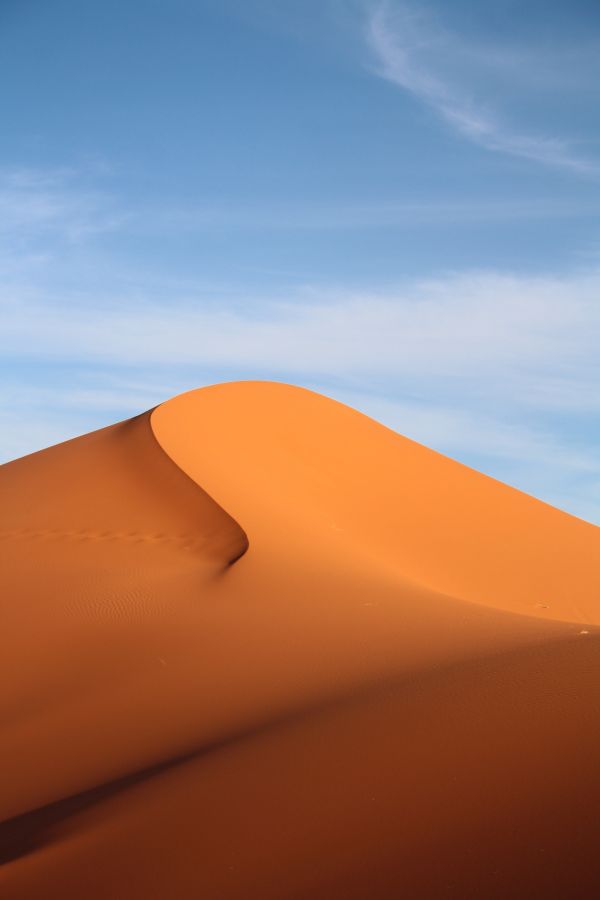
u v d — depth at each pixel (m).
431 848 5.88
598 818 5.57
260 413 34.84
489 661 9.87
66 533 24.42
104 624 17.42
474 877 5.43
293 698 11.31
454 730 7.63
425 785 6.77
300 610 16.58
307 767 7.78
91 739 12.32
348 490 31.78
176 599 18.42
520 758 6.71
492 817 6.01
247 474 29.31
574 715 7.17
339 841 6.34
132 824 7.71
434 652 12.20
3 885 7.18
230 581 19.02
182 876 6.50
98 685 14.62
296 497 29.27
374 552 26.12
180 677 14.00
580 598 28.00
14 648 16.86
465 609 16.47
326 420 36.44
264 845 6.61
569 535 33.44
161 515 24.88
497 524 32.62
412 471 34.94
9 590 20.36
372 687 10.30
